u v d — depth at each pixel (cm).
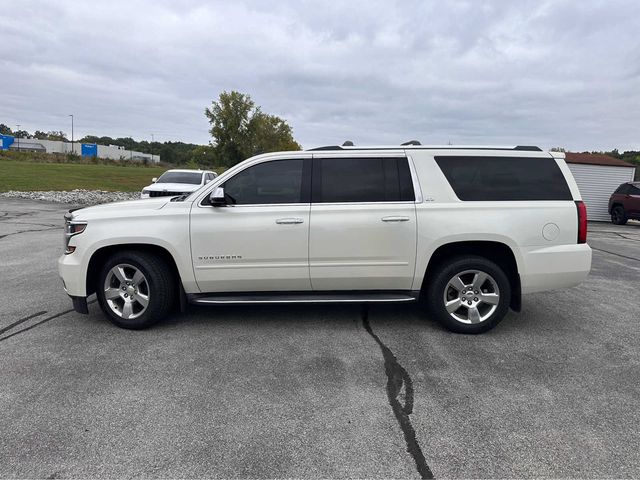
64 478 240
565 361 393
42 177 3047
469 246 463
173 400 321
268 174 456
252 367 375
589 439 278
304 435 280
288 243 446
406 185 454
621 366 384
